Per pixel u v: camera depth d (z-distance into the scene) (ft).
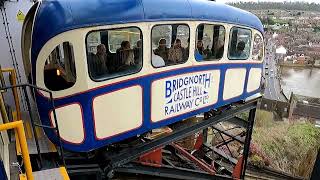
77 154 19.72
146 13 18.92
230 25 24.99
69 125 17.34
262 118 92.99
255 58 29.66
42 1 16.89
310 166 55.77
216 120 27.94
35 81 16.53
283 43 486.79
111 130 18.92
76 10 16.33
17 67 23.75
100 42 17.43
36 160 17.70
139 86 19.61
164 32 20.20
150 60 19.77
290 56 408.05
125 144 21.71
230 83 26.91
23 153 11.92
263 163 53.01
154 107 20.84
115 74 18.34
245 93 29.45
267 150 62.28
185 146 41.19
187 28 21.57
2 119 16.93
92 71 17.34
